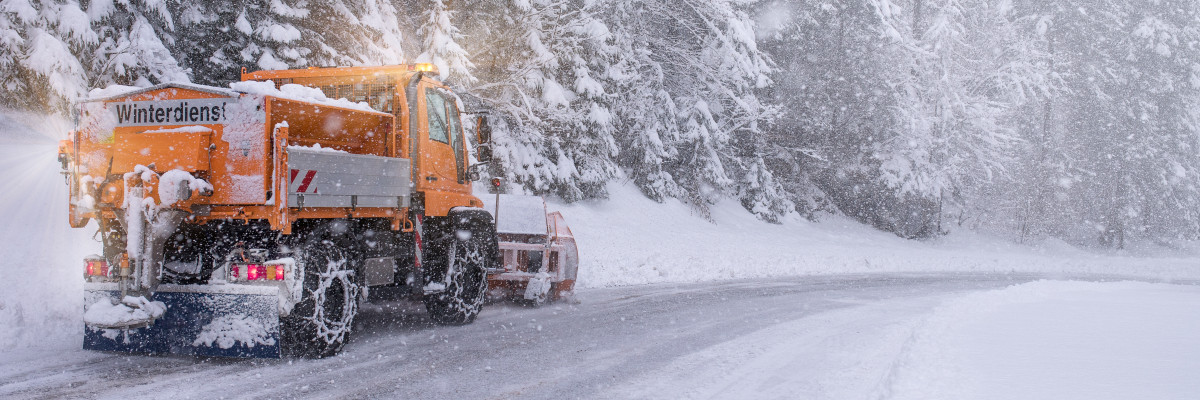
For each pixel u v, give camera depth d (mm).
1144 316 9398
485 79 22969
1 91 14203
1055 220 43156
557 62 23422
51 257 9438
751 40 30297
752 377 6102
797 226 35625
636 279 14992
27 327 7090
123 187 6168
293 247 6293
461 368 6230
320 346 6422
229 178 6152
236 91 6141
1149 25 43719
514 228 10352
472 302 8766
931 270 22078
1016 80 40375
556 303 10945
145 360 6207
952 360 6113
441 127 8844
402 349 7020
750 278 16719
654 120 29219
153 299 6277
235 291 6160
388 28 18578
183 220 6254
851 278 17719
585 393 5492
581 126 24875
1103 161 43094
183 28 17062
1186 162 45406
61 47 13430
